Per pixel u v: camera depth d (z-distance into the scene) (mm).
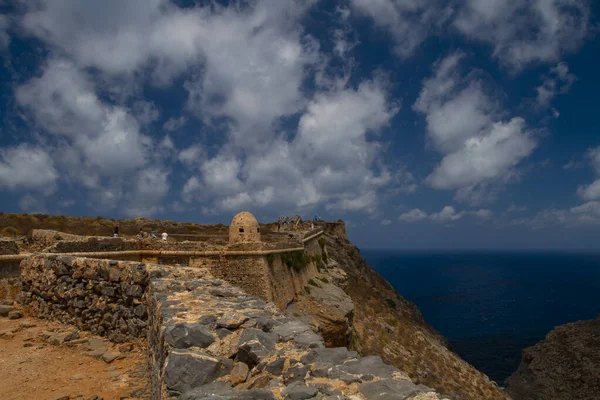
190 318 7082
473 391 44156
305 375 5020
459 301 153250
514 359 80875
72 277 12555
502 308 138250
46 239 21406
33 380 8914
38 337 11531
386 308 62375
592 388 45000
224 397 4582
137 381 8812
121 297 11328
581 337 52781
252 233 32812
